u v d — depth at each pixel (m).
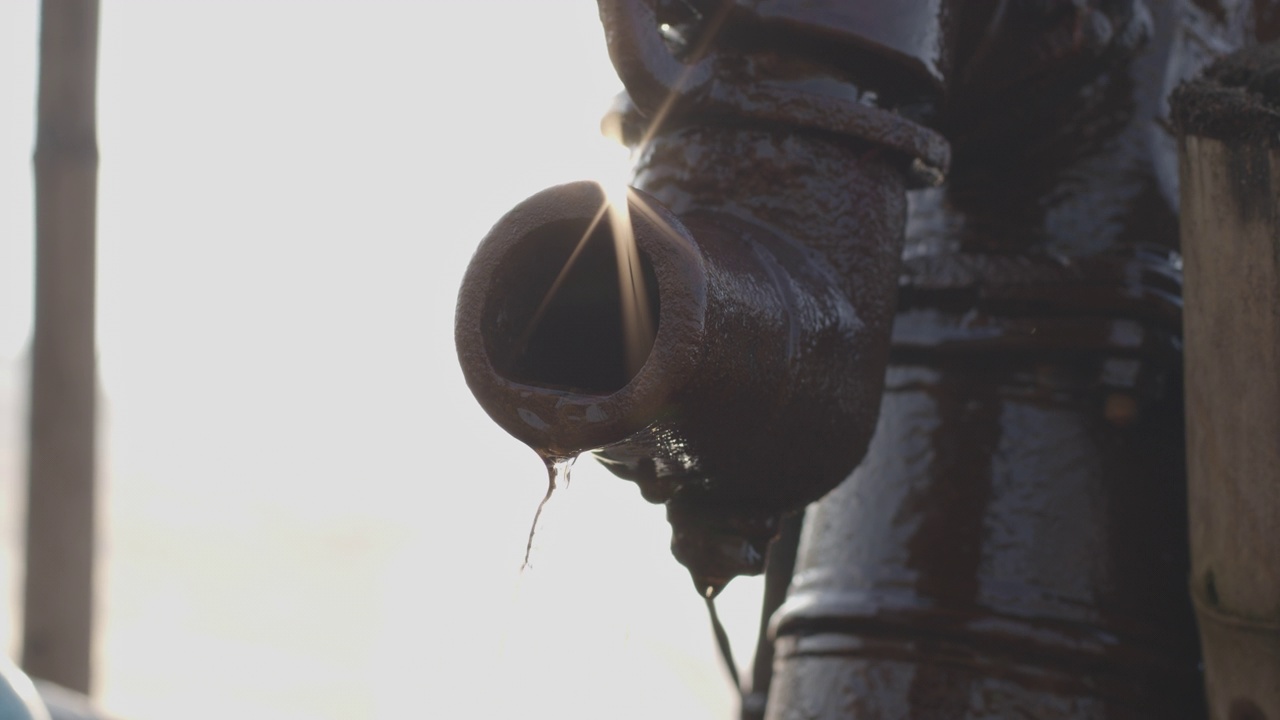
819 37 0.67
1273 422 0.68
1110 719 0.74
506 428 0.61
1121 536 0.76
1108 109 0.78
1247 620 0.69
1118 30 0.76
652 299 0.62
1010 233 0.78
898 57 0.68
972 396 0.77
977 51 0.74
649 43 0.66
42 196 1.76
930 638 0.75
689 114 0.68
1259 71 0.69
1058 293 0.76
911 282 0.78
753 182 0.68
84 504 1.79
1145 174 0.78
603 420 0.60
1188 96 0.69
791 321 0.65
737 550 0.68
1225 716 0.71
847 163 0.68
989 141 0.78
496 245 0.61
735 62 0.68
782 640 0.79
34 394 1.78
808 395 0.66
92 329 1.79
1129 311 0.75
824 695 0.76
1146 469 0.77
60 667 1.78
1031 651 0.74
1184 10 0.80
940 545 0.76
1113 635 0.75
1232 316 0.69
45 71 1.77
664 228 0.60
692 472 0.65
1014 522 0.76
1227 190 0.69
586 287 0.63
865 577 0.77
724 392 0.62
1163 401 0.77
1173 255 0.78
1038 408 0.77
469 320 0.61
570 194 0.61
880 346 0.69
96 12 1.77
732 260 0.63
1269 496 0.68
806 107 0.67
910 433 0.78
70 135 1.77
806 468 0.67
